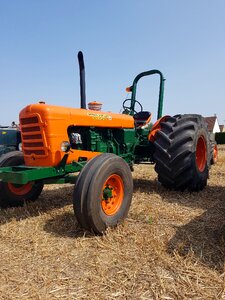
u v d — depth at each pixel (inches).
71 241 113.1
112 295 79.2
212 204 159.9
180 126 173.0
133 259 98.1
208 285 83.2
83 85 160.2
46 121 129.3
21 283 85.0
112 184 127.7
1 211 152.6
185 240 111.7
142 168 294.2
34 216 142.9
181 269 90.9
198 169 182.1
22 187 162.2
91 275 88.7
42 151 132.0
